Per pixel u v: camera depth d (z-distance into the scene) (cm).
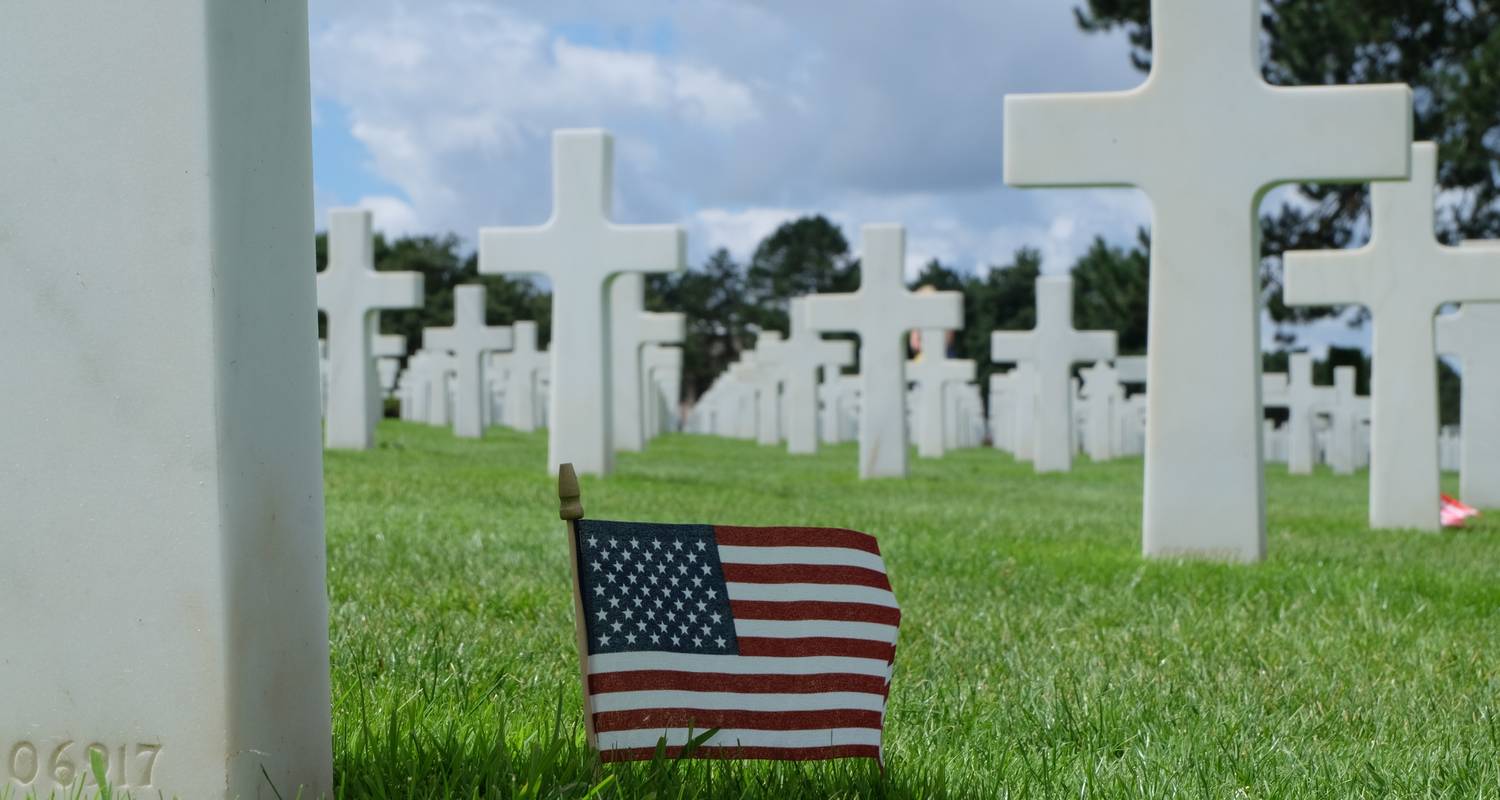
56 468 291
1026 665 533
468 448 2261
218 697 287
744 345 10088
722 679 344
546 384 3909
